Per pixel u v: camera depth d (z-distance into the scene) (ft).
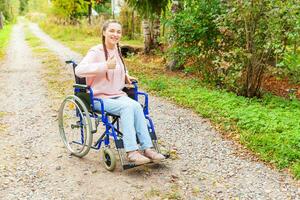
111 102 15.57
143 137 15.61
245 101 25.36
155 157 15.51
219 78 29.81
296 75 26.08
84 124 16.40
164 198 13.89
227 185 14.90
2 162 16.89
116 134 16.24
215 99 25.41
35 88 32.14
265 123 20.35
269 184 14.96
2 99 28.50
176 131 20.75
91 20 106.22
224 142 19.10
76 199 13.89
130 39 78.59
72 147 18.54
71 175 15.67
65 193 14.30
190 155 17.65
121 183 14.96
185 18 29.76
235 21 26.21
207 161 17.02
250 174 15.76
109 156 15.72
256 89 27.04
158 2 43.21
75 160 17.10
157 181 15.14
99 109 15.92
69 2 109.91
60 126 18.35
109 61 15.56
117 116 15.76
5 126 21.83
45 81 35.01
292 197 14.05
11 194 14.25
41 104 26.61
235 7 25.35
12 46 74.38
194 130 20.84
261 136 18.81
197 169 16.22
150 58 46.68
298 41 24.71
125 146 15.15
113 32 16.08
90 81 16.26
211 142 19.16
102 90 16.21
